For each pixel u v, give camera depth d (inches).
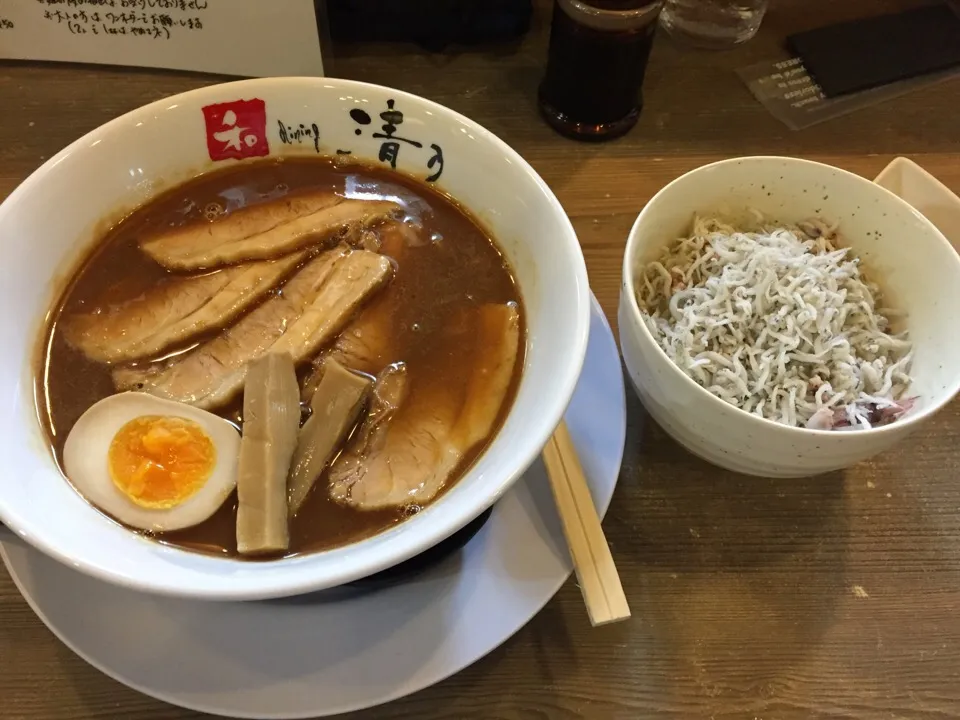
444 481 11.0
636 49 15.7
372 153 13.6
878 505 12.9
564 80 16.3
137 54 16.9
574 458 11.7
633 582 12.1
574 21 15.3
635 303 11.7
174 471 10.7
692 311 12.7
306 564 9.5
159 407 11.0
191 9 15.9
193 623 10.4
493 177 12.7
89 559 8.8
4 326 11.1
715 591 12.1
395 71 17.8
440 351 12.2
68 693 10.8
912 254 12.9
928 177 14.3
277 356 11.2
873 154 17.2
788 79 18.3
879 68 18.3
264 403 10.8
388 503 10.8
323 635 10.4
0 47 16.8
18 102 16.6
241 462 10.4
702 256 13.5
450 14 17.6
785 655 11.6
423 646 10.4
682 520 12.6
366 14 17.6
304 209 13.4
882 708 11.3
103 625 10.3
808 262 12.9
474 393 11.8
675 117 17.6
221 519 10.4
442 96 17.5
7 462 9.9
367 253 12.9
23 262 11.4
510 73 18.0
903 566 12.4
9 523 8.9
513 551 11.1
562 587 11.9
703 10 18.8
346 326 12.4
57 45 16.7
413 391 11.9
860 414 11.9
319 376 11.9
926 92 18.2
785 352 12.3
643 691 11.3
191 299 12.4
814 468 11.3
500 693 11.1
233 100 12.7
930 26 19.0
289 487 10.8
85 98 16.7
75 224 12.2
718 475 13.1
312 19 16.0
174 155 12.9
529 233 12.3
